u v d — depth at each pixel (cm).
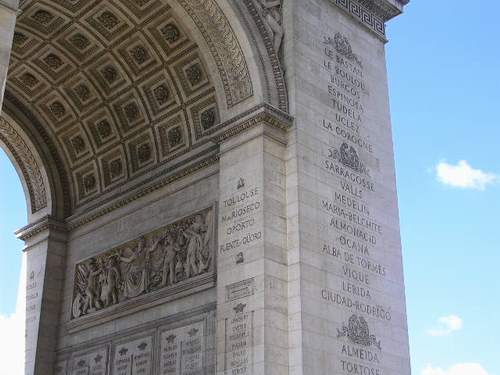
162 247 3294
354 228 3005
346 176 3073
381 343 2897
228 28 3033
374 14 3688
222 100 3084
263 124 2867
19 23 3469
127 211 3578
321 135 3033
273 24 3120
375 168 3256
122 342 3288
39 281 3794
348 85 3300
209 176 3177
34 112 4012
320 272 2758
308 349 2575
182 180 3316
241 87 3023
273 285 2633
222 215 2900
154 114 3572
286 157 2905
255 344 2545
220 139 3023
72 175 4034
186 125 3425
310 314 2639
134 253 3441
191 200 3225
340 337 2725
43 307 3703
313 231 2803
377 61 3566
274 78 2998
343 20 3444
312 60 3150
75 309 3647
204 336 2881
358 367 2747
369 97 3403
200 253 3059
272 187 2802
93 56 3625
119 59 3572
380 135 3372
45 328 3675
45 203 3994
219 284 2784
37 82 3859
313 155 2950
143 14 3294
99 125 3853
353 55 3412
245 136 2920
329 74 3216
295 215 2778
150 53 3447
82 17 3438
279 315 2608
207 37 3095
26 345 3703
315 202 2867
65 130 4003
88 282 3644
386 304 3002
